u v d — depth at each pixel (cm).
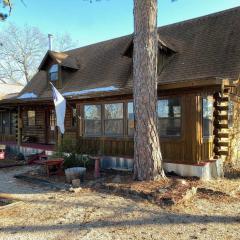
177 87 938
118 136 1171
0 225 605
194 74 1276
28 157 1412
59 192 867
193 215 645
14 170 1255
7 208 715
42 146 1658
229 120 1156
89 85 1680
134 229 573
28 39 4588
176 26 1692
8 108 1975
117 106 1172
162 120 1042
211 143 1057
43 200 782
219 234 545
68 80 1897
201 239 525
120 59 1730
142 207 701
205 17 1595
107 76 1662
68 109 1641
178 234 547
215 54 1317
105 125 1213
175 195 739
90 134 1270
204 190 814
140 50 874
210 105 1055
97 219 629
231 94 1159
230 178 1011
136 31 884
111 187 855
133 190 794
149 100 873
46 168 1122
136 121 892
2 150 1608
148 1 871
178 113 1000
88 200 768
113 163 1173
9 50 4453
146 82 872
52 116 1845
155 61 884
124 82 1512
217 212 664
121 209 690
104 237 539
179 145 998
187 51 1452
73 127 1592
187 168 977
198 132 961
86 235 549
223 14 1520
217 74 1201
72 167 1095
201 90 945
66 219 634
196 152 958
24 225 604
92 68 1847
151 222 607
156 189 788
